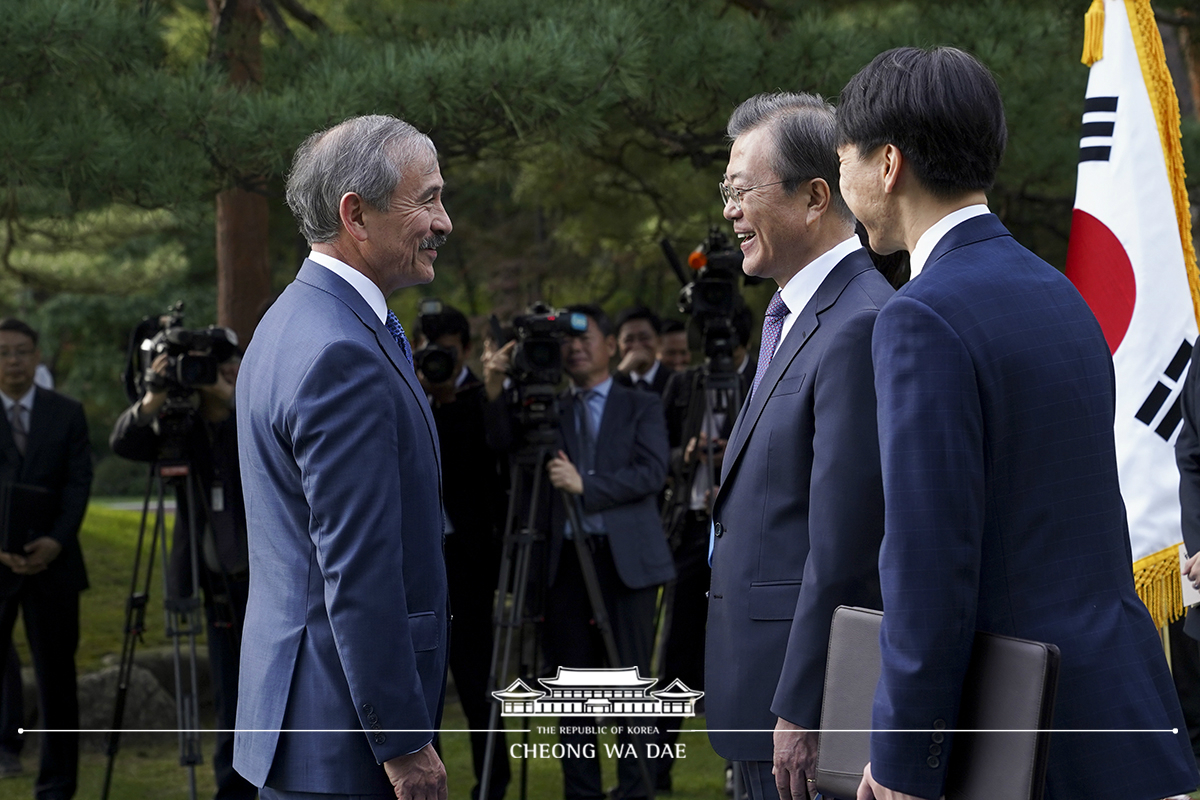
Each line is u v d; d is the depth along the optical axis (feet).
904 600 6.74
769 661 9.25
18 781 20.22
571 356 18.90
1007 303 7.20
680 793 19.12
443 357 18.47
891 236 8.01
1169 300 14.46
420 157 9.39
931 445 6.82
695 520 20.26
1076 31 23.86
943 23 21.22
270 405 8.69
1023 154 23.54
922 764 6.70
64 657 18.98
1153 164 14.64
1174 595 14.29
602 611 16.80
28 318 83.76
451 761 21.13
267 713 8.66
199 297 80.64
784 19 24.11
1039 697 6.57
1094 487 7.20
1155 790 6.84
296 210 9.56
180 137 17.75
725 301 18.15
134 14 18.92
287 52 21.09
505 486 19.62
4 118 16.56
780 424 9.39
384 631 8.22
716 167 29.58
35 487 18.80
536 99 17.56
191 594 17.28
